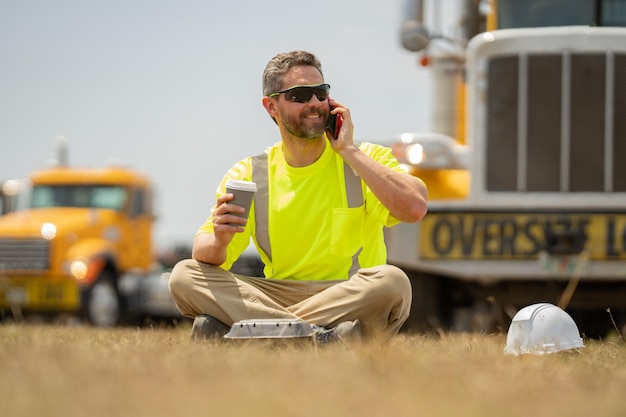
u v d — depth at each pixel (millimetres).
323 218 8812
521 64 16344
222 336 8438
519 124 16328
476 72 16453
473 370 6082
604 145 16219
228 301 8523
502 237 15758
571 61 16266
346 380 5270
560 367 6570
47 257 30688
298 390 4867
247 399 4531
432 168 16156
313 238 8844
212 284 8594
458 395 4859
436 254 15867
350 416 4137
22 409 4289
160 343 8070
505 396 4902
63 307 30734
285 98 8656
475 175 16078
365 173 8625
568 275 15641
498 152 16312
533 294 16656
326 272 8891
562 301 15680
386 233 16047
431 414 4234
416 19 17578
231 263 9016
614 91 16219
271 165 8953
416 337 10086
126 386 4984
